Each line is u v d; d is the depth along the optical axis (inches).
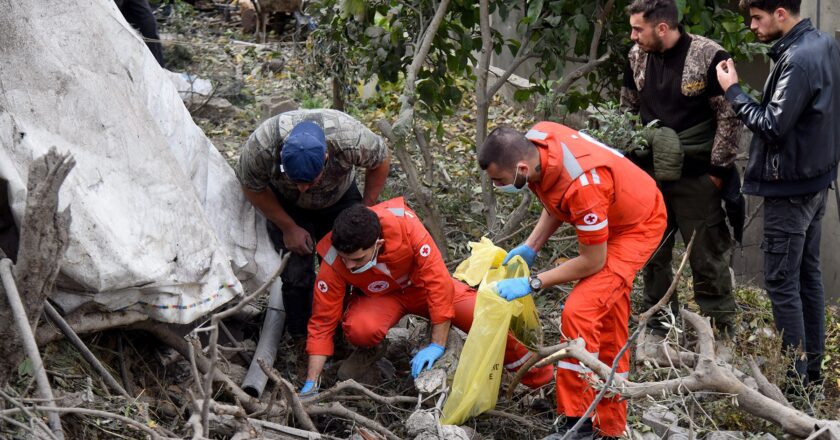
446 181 232.2
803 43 142.8
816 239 158.2
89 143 116.9
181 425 126.1
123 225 115.0
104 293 113.5
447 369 144.3
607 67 205.9
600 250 130.4
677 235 227.8
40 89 114.0
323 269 142.9
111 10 143.3
